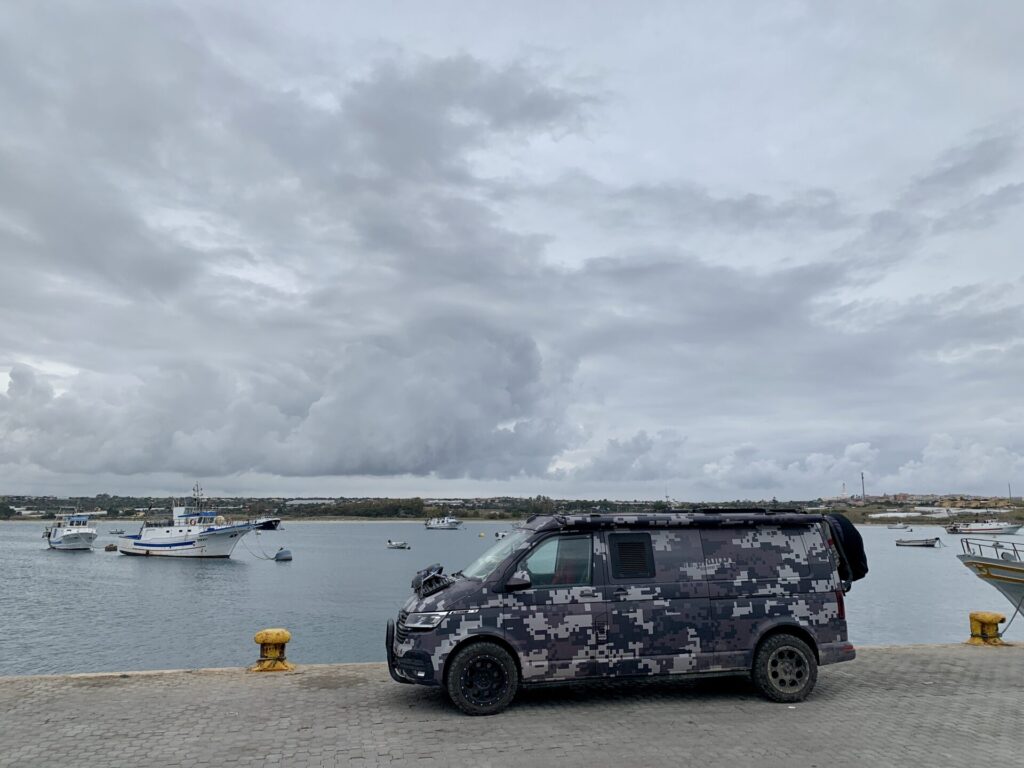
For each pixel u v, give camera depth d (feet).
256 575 292.81
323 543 595.47
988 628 43.01
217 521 368.07
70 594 229.04
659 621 29.53
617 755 23.49
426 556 419.33
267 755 23.47
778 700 30.01
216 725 26.71
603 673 28.91
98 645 146.51
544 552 29.81
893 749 24.18
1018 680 34.01
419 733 25.82
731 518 31.22
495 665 28.45
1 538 650.02
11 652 139.64
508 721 27.30
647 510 33.04
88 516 472.44
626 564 30.07
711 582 30.32
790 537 31.60
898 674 35.12
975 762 22.95
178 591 238.07
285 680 33.71
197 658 134.51
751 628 30.19
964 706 29.55
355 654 129.80
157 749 24.04
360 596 225.56
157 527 367.86
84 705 29.30
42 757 23.29
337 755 23.47
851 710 28.91
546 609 28.94
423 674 28.12
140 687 32.27
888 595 223.92
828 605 30.99
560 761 22.93
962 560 65.67
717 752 23.81
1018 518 540.11
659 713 28.43
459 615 28.53
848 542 32.12
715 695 31.27
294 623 170.19
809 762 22.91
